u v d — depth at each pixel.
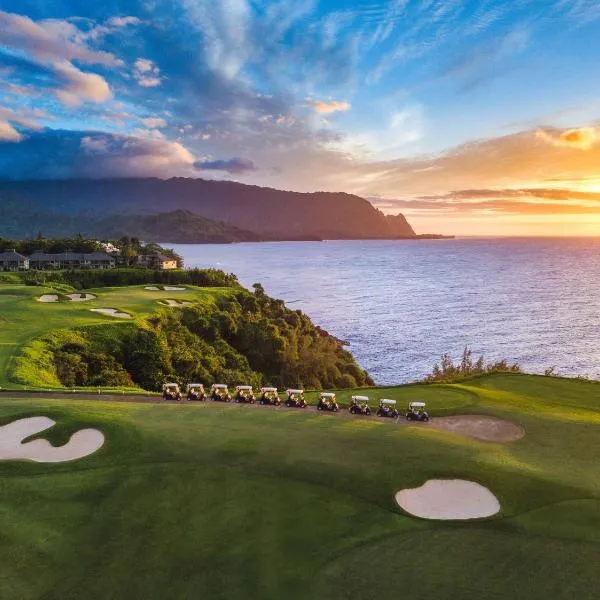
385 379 96.75
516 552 19.05
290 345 89.75
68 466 24.80
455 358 109.12
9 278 117.25
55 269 151.12
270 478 23.83
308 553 18.88
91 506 21.64
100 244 187.75
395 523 20.88
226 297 100.38
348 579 17.47
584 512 21.52
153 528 20.19
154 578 17.48
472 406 35.94
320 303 187.12
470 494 23.05
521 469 25.00
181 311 80.62
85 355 53.44
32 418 29.72
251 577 17.53
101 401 35.78
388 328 141.00
